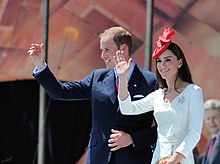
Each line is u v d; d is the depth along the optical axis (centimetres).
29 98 2564
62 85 1416
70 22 2280
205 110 1872
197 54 2138
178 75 1270
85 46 2269
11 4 2339
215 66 2125
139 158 1396
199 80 2138
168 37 1269
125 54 1416
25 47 2333
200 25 2134
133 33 2208
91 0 2261
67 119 2536
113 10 2233
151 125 1408
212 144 1873
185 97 1245
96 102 1412
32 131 2558
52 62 2294
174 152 1233
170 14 2159
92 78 1441
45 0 2291
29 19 2325
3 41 2352
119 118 1391
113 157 1395
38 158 2381
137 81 1418
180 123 1239
